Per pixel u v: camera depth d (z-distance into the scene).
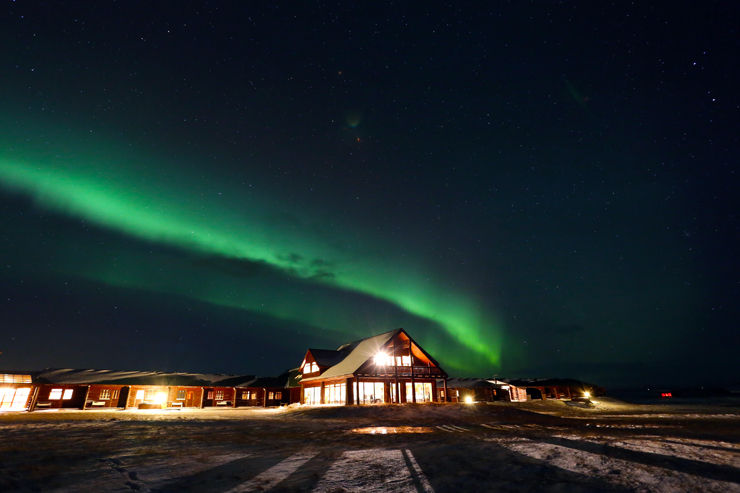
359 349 36.81
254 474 7.33
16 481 6.33
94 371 39.47
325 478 7.02
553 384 51.94
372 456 9.13
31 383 31.05
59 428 15.47
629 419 23.20
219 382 43.25
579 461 7.70
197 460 8.70
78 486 6.25
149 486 6.41
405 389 34.03
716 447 9.22
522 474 6.93
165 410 31.61
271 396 42.91
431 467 7.80
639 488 5.86
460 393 42.81
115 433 14.09
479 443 10.52
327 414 25.02
